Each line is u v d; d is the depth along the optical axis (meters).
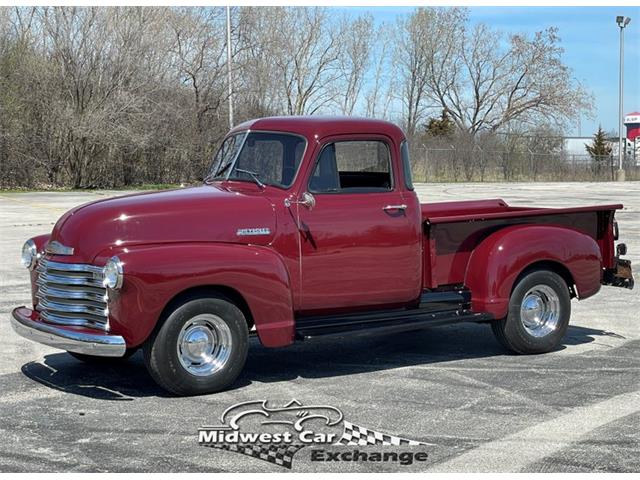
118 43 40.34
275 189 6.91
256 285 6.44
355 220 7.03
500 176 56.34
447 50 68.75
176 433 5.55
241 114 44.88
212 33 43.81
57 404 6.21
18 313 6.80
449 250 7.66
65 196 32.66
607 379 6.97
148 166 41.44
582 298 8.02
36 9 40.28
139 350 7.99
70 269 6.32
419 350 8.12
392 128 7.33
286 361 7.62
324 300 6.96
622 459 5.09
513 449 5.27
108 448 5.25
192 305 6.27
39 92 38.41
